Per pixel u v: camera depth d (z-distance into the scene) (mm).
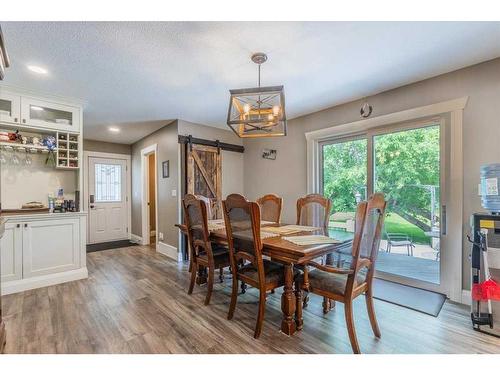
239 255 2049
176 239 4129
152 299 2561
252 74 2551
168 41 1972
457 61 2314
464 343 1804
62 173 3412
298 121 4035
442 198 2594
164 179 4504
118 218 5766
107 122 4223
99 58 2209
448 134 2547
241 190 5004
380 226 1825
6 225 2699
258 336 1884
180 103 3365
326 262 2168
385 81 2742
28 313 2252
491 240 1984
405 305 2389
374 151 3176
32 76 2531
